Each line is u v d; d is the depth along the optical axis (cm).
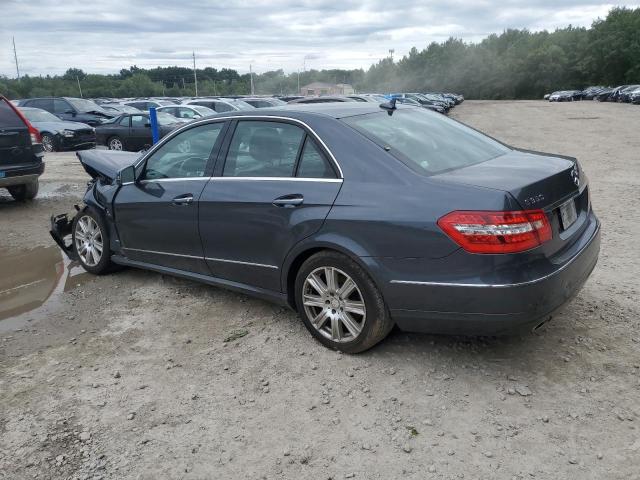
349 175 354
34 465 281
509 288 298
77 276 563
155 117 1065
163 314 454
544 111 4091
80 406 329
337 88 11919
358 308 356
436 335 393
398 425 299
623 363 348
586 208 387
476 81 11838
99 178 555
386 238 329
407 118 420
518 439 284
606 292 457
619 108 4134
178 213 448
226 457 281
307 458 277
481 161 378
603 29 9275
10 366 379
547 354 362
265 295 411
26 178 890
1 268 598
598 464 264
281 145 393
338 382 342
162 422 311
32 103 2233
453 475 262
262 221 390
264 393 334
